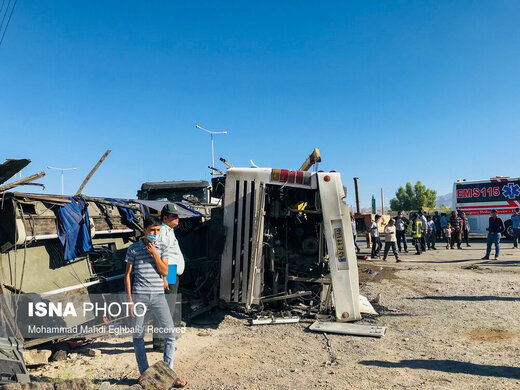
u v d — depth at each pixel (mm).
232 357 5070
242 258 7211
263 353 5219
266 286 7668
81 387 3643
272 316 6949
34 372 4426
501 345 5266
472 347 5230
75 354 5012
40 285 5176
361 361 4824
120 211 6820
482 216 23250
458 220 19219
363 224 23594
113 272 6551
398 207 70062
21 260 5008
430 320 6645
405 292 8953
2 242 4742
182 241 8859
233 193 7281
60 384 3533
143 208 7348
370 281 10484
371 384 4098
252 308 7367
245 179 7230
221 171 8750
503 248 18844
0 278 4664
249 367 4703
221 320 6934
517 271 11398
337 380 4230
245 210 7188
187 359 5012
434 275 11031
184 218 8664
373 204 32906
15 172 4496
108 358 4945
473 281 9930
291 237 7727
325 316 6992
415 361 4758
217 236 7285
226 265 7188
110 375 4391
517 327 6051
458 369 4453
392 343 5527
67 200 5555
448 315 6898
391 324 6520
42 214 5172
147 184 10859
